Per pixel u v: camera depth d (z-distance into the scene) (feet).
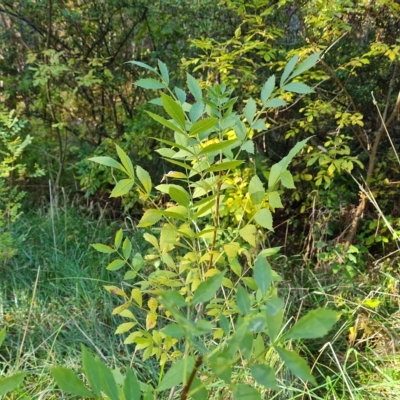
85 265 11.52
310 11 10.63
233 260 4.00
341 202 12.69
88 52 15.26
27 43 15.85
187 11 13.94
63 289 10.20
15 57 16.11
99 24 14.88
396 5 10.23
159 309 9.34
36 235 12.55
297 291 10.48
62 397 6.78
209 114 3.88
